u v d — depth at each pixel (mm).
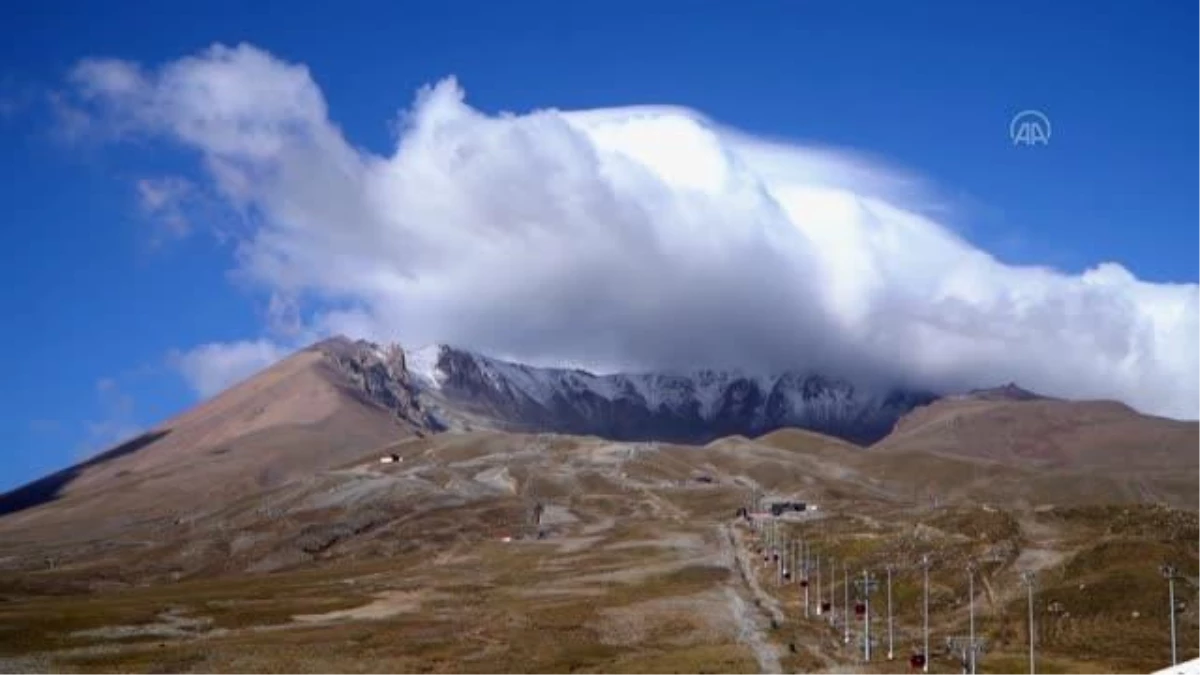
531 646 198125
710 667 170625
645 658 183000
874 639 195375
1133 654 174125
